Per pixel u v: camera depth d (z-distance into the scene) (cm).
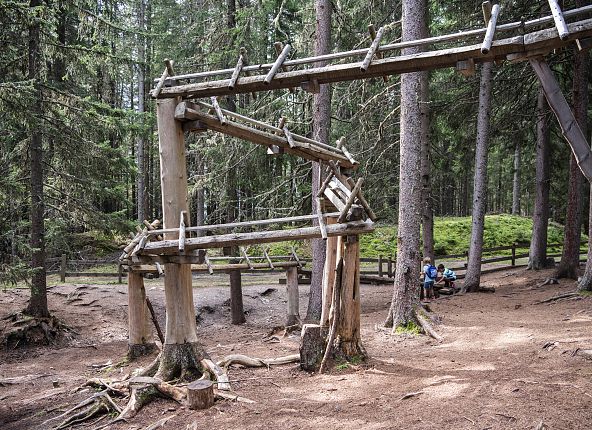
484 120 1460
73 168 1232
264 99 1312
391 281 1875
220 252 2191
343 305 720
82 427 567
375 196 1438
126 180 1506
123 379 724
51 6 1216
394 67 531
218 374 642
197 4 1609
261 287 1759
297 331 1116
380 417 498
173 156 647
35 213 1193
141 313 952
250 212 1427
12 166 1234
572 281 1429
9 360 1070
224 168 1330
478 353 732
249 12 1269
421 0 984
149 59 2238
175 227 651
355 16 1347
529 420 445
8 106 1031
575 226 1470
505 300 1275
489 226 2881
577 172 1456
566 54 1405
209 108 680
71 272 1791
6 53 1166
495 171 3684
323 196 757
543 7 1328
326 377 667
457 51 498
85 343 1223
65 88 1398
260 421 518
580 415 447
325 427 486
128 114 1298
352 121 1343
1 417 659
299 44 1326
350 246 713
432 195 1767
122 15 2175
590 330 789
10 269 1035
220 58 1377
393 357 762
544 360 641
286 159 1382
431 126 1605
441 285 1525
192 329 684
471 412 479
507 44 476
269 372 721
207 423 525
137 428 534
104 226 1264
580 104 1348
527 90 1579
